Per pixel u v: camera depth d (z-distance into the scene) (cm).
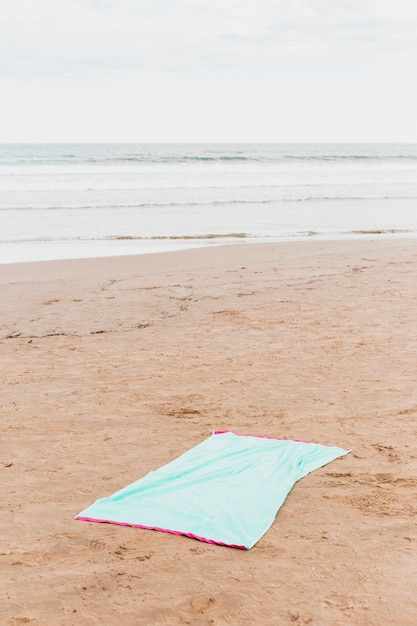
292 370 665
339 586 310
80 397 596
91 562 334
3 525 374
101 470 450
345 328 820
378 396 588
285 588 309
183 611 293
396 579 315
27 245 1552
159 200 2483
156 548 347
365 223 2008
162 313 909
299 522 375
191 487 416
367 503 396
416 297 987
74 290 1048
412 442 487
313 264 1277
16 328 836
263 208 2339
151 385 627
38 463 461
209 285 1088
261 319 872
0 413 559
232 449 476
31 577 321
